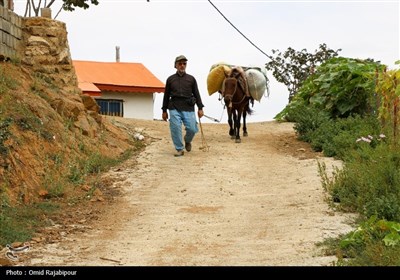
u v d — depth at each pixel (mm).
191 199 13258
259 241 10414
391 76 16250
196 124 17438
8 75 15531
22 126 13914
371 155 14352
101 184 14156
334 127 18422
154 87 34156
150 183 14477
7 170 12195
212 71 19672
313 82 21391
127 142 18109
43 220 11422
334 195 12609
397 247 9055
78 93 17875
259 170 15672
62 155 14430
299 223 11258
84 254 9859
